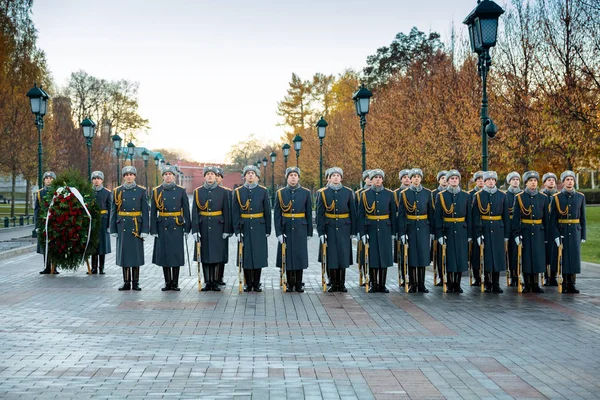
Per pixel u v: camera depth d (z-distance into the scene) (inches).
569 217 552.4
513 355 336.5
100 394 269.1
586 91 986.7
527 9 1185.4
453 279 564.1
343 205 559.2
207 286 567.8
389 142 1797.5
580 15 1028.5
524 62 1182.9
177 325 416.2
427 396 266.5
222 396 266.2
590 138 989.2
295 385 282.0
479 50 628.4
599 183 3166.8
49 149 1961.1
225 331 398.0
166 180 568.7
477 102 1286.9
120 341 369.4
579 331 397.4
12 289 573.9
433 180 1598.2
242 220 560.4
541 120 1107.3
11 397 264.7
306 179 2866.6
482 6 615.5
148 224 569.6
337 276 565.3
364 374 300.2
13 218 1664.6
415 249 558.6
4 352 343.0
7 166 1857.8
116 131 2864.2
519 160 1155.9
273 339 376.2
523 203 555.8
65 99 2655.0
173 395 267.7
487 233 557.6
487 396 266.4
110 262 810.8
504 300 518.6
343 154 2368.4
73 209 657.0
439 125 1433.3
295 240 560.7
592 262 749.9
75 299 518.9
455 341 370.6
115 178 2864.2
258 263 558.3
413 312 465.4
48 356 334.3
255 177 565.3
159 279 645.3
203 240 564.7
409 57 2856.8
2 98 1749.5
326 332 396.5
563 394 268.5
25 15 1845.5
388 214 561.6
